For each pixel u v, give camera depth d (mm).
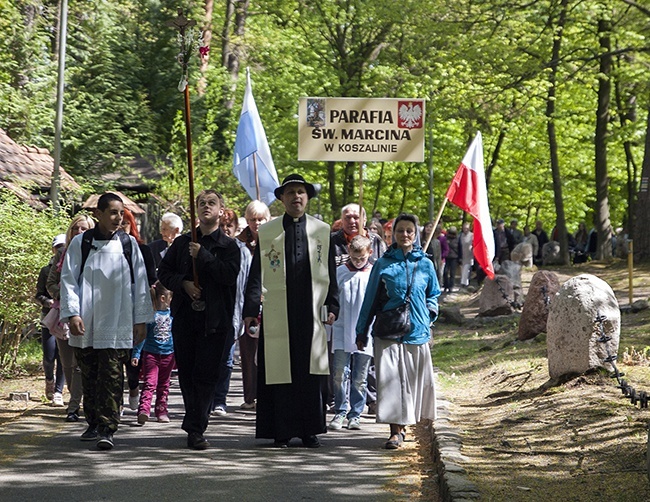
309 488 7891
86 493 7602
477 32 31844
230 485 7941
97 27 36312
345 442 9977
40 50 31203
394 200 50656
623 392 10055
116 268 9422
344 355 11031
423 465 8836
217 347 9578
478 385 13281
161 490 7738
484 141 46656
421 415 9734
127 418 11273
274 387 9664
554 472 7867
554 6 31109
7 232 14180
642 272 27828
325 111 12555
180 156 32125
